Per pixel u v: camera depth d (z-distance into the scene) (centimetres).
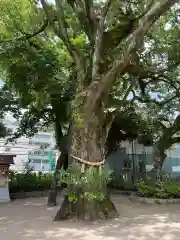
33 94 1142
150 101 1541
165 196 1134
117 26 900
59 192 1299
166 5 679
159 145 1399
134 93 1510
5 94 1455
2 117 1577
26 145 2756
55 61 1094
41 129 1666
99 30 819
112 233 630
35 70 1048
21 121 1586
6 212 961
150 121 1600
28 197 1420
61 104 1164
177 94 1424
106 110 915
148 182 1246
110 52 862
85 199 769
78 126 809
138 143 1722
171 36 1230
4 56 1046
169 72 1345
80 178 757
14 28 1074
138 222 748
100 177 778
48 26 1137
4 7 999
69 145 854
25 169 1778
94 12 893
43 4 934
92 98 802
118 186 1630
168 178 1348
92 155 794
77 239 584
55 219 788
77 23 1005
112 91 941
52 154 2505
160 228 676
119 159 1848
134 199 1192
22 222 778
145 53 1227
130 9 954
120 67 774
